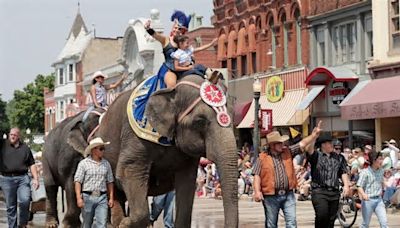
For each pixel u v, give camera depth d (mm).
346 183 11758
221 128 7781
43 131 98938
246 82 39219
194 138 7992
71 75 71750
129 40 54094
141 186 8797
